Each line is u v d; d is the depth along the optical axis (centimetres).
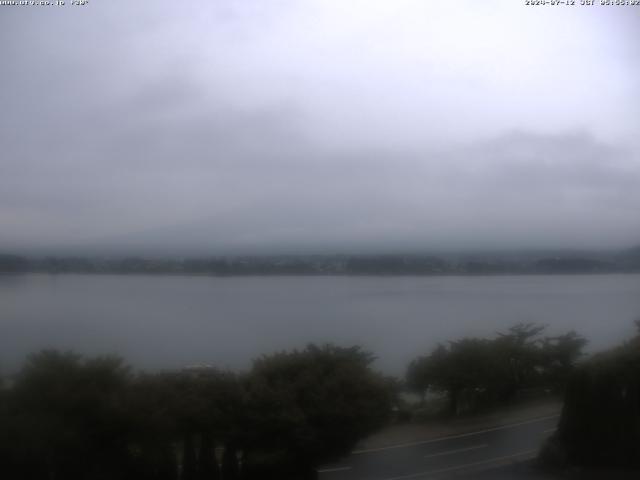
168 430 802
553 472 883
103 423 782
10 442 720
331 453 886
